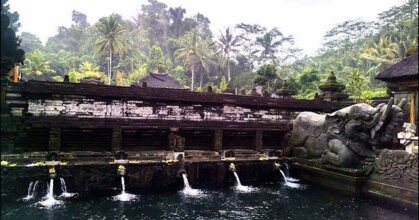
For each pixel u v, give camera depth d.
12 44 13.12
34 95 15.70
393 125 15.23
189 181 16.83
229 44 75.31
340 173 15.82
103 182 15.13
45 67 58.03
